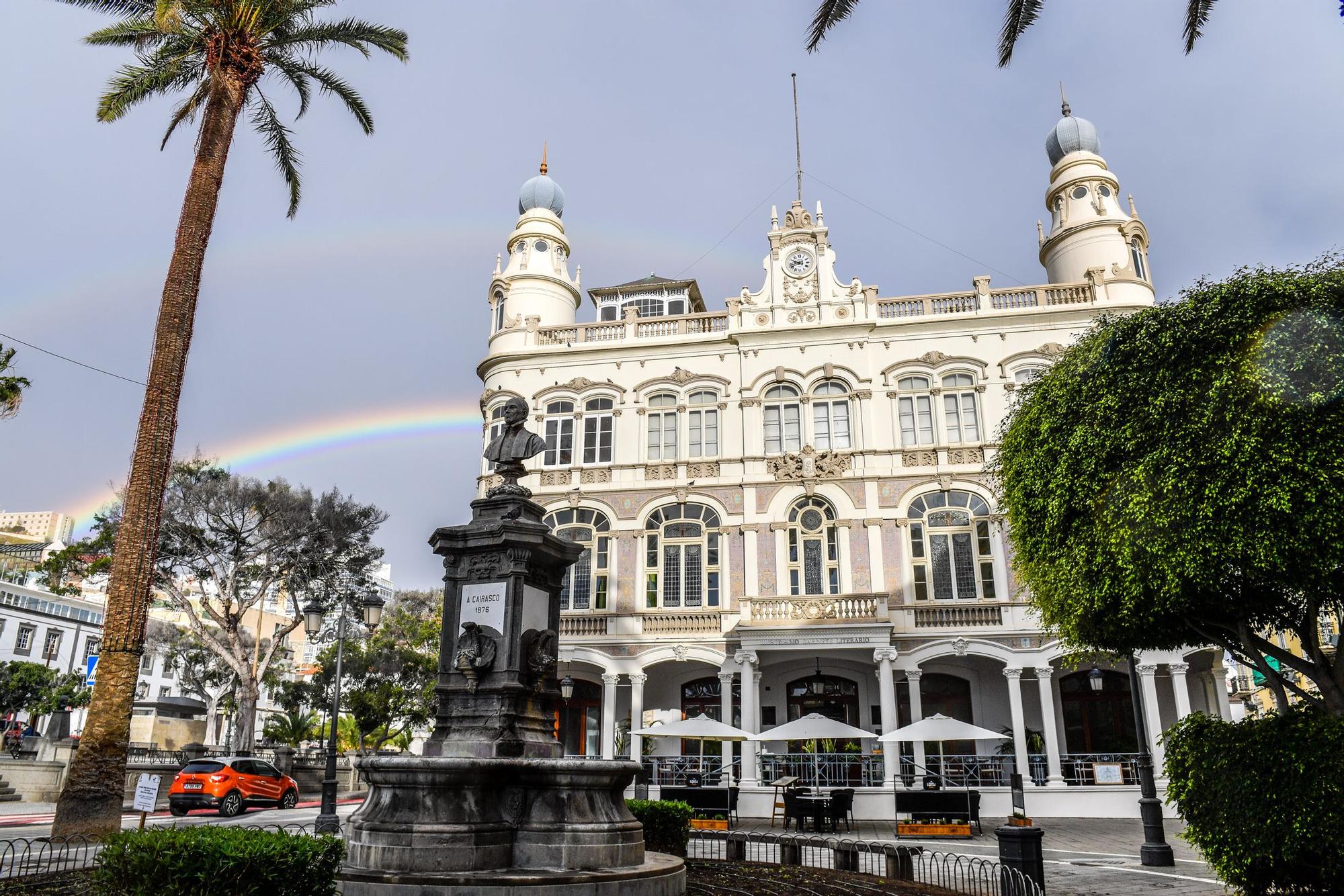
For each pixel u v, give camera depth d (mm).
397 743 55625
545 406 34062
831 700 30984
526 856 10258
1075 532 13164
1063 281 34281
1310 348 10945
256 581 41969
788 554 30984
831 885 12711
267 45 20797
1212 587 11539
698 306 42812
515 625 11711
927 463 31000
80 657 64938
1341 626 11906
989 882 12492
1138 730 17188
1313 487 10555
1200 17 11406
